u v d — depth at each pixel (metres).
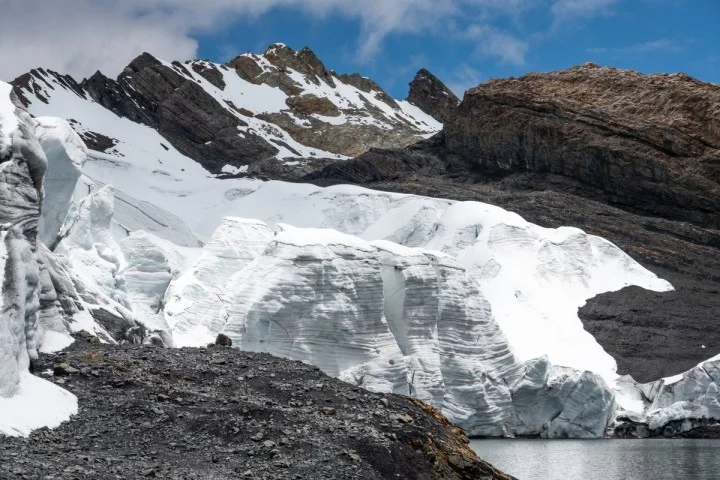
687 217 121.00
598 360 81.75
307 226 121.38
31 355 27.64
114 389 26.94
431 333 66.50
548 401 69.69
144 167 150.75
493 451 58.34
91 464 21.23
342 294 62.44
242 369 30.30
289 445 24.53
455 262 71.38
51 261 36.00
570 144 128.38
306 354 61.06
